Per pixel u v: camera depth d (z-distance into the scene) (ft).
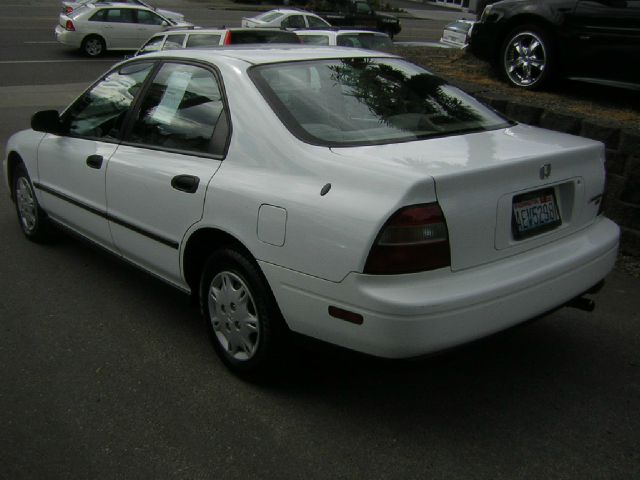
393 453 9.81
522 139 11.44
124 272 16.57
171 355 12.57
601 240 11.57
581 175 11.27
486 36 26.25
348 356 9.75
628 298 15.38
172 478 9.22
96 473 9.30
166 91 13.30
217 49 13.48
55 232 18.17
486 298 9.46
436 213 9.14
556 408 11.03
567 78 23.77
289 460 9.63
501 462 9.64
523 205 10.33
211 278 11.82
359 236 9.16
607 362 12.56
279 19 59.67
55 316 14.11
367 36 43.47
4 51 64.80
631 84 22.07
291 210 9.95
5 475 9.23
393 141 10.76
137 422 10.48
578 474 9.41
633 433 10.39
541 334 13.64
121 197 13.55
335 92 11.87
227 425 10.44
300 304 10.01
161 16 67.87
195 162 11.90
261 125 11.02
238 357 11.58
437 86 13.26
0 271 16.43
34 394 11.21
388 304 8.95
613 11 21.94
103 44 64.75
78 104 15.81
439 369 12.21
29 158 17.17
